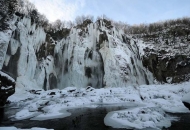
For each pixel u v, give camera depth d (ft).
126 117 39.09
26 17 117.39
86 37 137.39
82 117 42.78
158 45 146.10
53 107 59.16
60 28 165.58
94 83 124.98
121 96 80.89
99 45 133.59
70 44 131.85
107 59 122.01
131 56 130.21
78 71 119.34
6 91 54.13
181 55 125.70
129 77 114.42
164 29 176.35
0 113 47.73
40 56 120.06
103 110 53.62
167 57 127.85
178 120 36.96
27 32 111.14
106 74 116.37
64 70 127.54
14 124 35.63
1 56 82.84
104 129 31.35
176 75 120.06
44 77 114.21
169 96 70.74
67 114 46.85
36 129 27.48
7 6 109.60
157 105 58.08
